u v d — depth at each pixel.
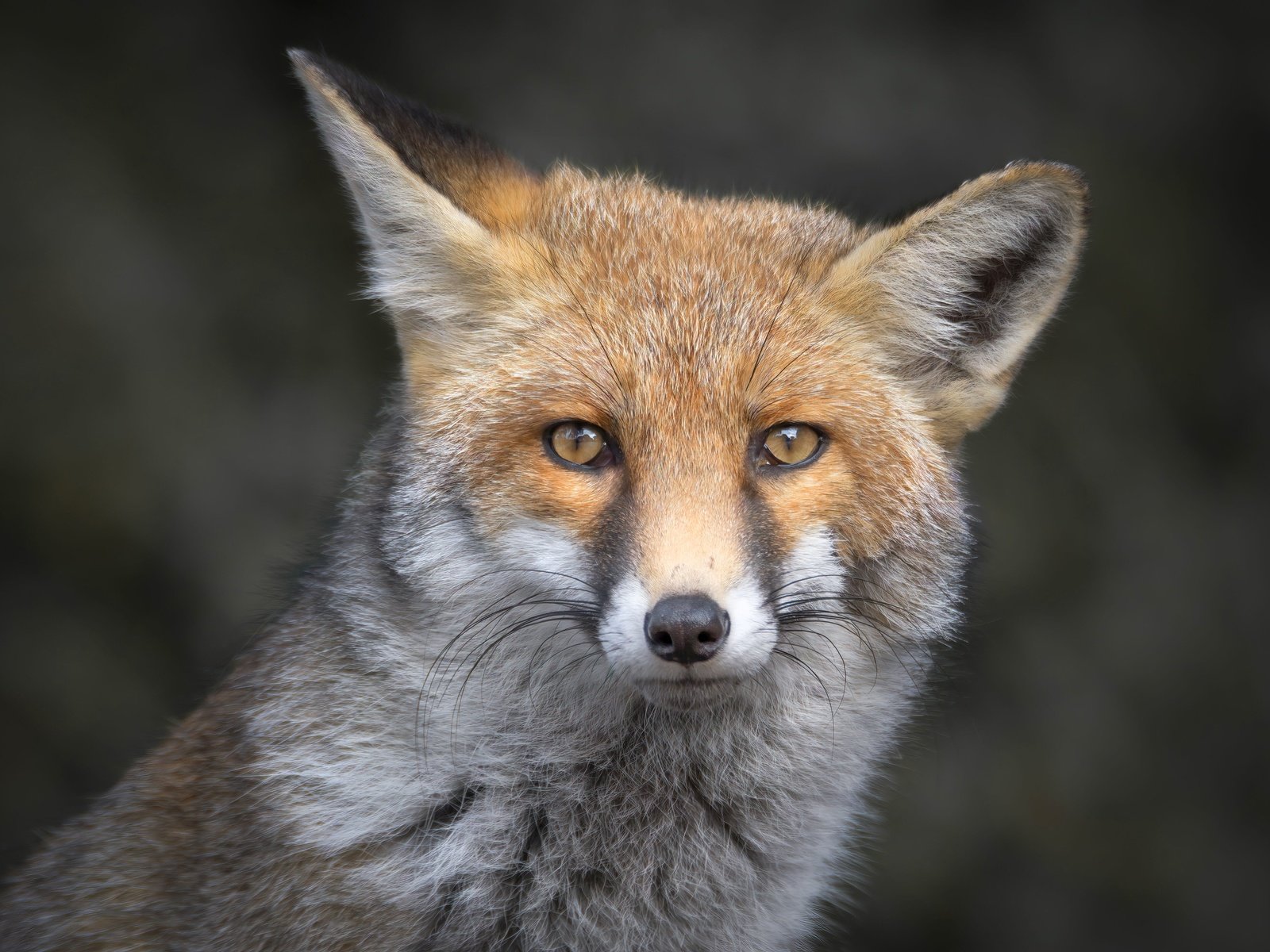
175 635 11.97
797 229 6.38
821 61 13.77
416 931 5.55
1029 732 12.34
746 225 6.31
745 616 5.20
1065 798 12.23
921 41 14.03
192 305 12.64
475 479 5.60
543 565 5.51
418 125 6.32
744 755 6.01
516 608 5.70
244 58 13.43
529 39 13.59
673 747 5.94
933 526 5.88
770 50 13.75
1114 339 13.82
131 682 11.79
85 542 11.85
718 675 5.20
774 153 13.48
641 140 13.44
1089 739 12.41
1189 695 12.84
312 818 5.52
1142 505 13.37
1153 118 14.40
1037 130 13.94
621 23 13.67
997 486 12.98
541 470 5.52
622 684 5.88
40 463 11.78
